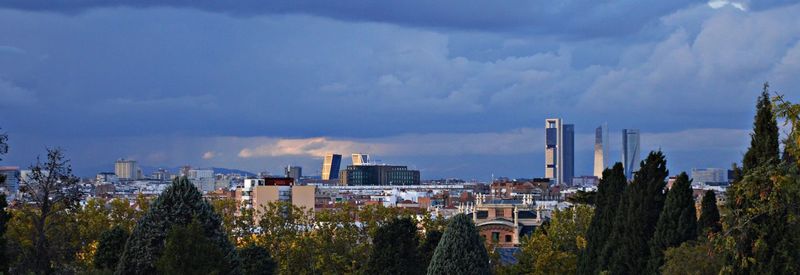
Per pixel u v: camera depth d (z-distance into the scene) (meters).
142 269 102.44
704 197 108.88
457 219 117.38
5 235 122.25
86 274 108.12
